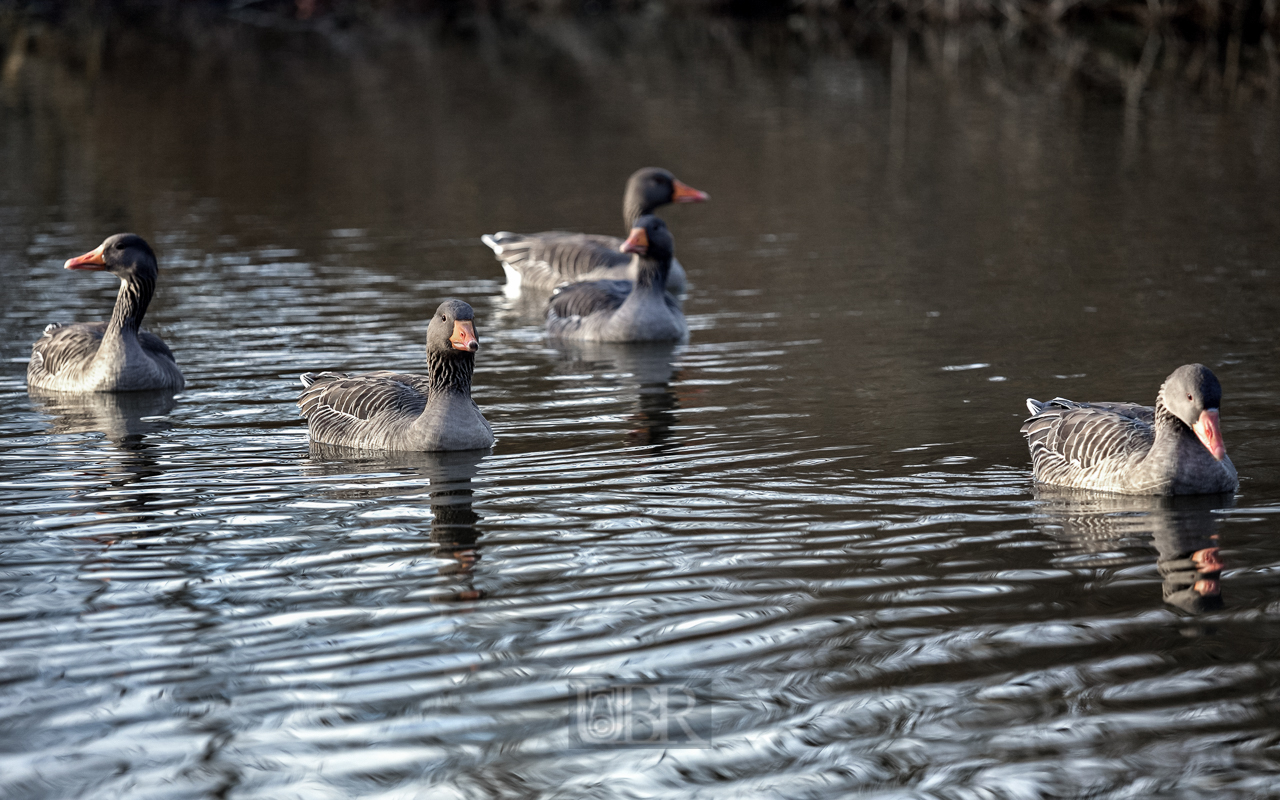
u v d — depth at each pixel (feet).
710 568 35.83
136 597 34.17
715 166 120.06
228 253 89.40
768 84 168.55
